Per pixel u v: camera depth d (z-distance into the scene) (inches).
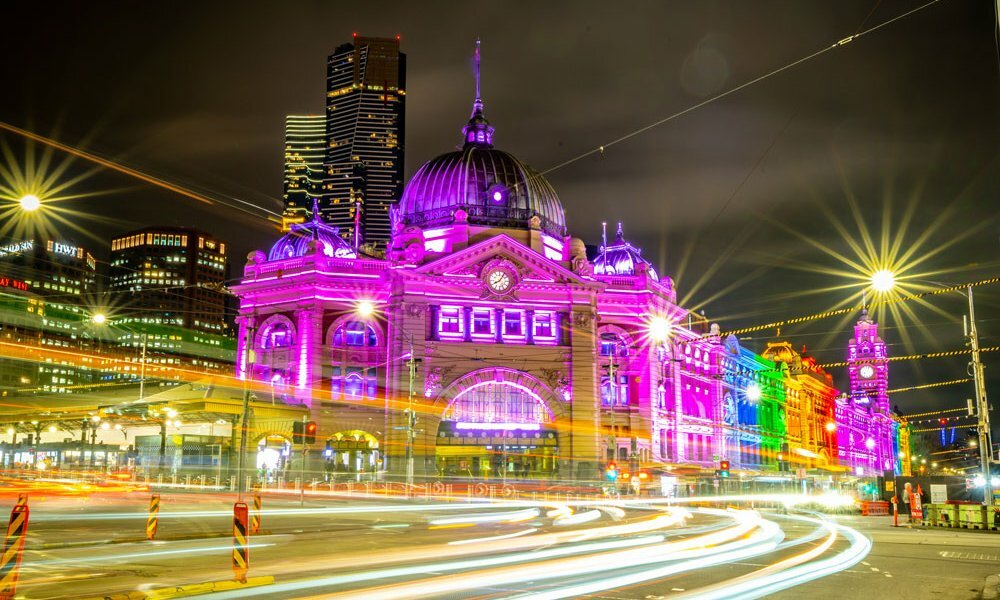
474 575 761.0
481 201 3750.0
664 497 2893.7
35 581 708.0
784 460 5315.0
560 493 2979.8
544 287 3501.5
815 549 1027.9
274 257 3838.6
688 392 4200.3
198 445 3361.2
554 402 3442.4
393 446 3316.9
